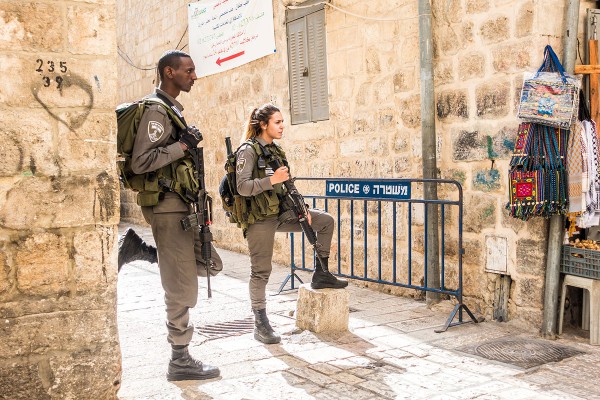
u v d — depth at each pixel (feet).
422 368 12.91
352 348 14.37
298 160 25.49
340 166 23.04
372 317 17.28
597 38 15.83
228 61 30.68
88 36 9.95
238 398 11.37
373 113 21.30
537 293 15.61
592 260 14.40
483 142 17.08
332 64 23.09
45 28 9.62
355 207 22.25
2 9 9.29
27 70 9.53
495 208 16.75
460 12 17.66
